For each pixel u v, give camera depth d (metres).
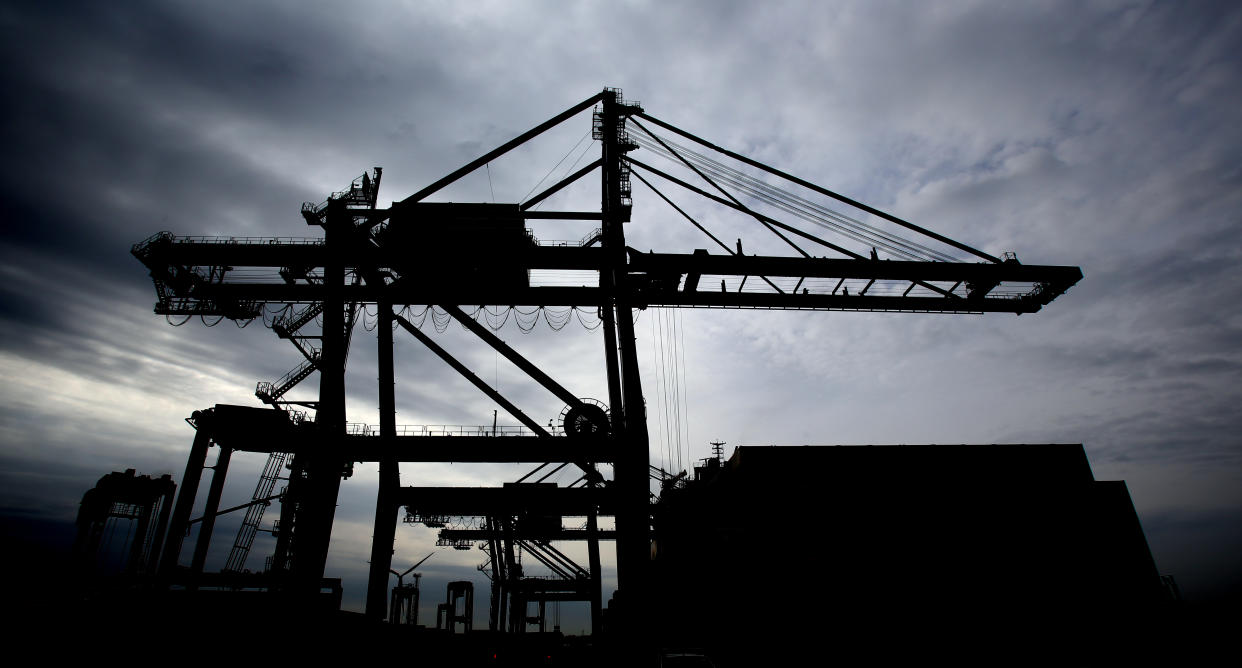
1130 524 33.06
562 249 38.28
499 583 79.81
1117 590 31.44
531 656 48.25
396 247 36.84
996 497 33.22
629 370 37.44
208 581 45.16
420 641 41.50
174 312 37.28
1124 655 29.75
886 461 34.00
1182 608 31.11
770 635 30.34
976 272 38.78
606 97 44.28
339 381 36.66
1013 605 30.84
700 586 34.44
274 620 26.78
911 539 32.16
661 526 39.28
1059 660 29.66
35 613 21.09
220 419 42.69
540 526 65.56
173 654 21.86
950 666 29.42
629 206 41.69
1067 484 33.75
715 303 39.78
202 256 35.84
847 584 31.09
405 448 36.84
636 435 36.41
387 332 44.09
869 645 29.86
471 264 37.78
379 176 42.03
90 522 47.47
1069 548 32.22
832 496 33.09
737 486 34.50
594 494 44.88
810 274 39.03
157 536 44.28
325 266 36.94
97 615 22.17
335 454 35.97
